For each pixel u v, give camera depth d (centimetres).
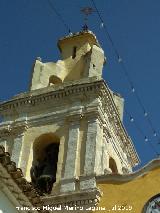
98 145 3278
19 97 3644
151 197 2873
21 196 1764
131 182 2986
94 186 3008
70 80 3916
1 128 3562
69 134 3369
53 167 3366
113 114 3606
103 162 3275
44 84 3866
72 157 3234
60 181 3131
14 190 1739
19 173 1717
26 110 3603
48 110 3556
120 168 3653
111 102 3550
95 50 3928
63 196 2998
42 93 3600
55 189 3112
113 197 2948
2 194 1711
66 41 4225
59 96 3559
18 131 3528
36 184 3266
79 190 3009
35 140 3466
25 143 3466
